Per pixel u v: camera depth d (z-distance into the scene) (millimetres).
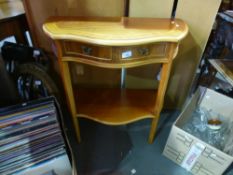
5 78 953
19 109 825
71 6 1008
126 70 1259
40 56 1247
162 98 1001
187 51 1145
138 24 869
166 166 1158
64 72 895
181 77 1295
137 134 1354
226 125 1235
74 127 1293
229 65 1149
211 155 943
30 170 837
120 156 1211
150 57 808
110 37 718
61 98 1493
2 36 1156
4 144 777
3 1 1426
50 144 877
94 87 1388
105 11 1013
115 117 1108
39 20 1106
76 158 1196
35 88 1287
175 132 1021
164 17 1005
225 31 1240
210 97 1251
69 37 725
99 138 1322
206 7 948
